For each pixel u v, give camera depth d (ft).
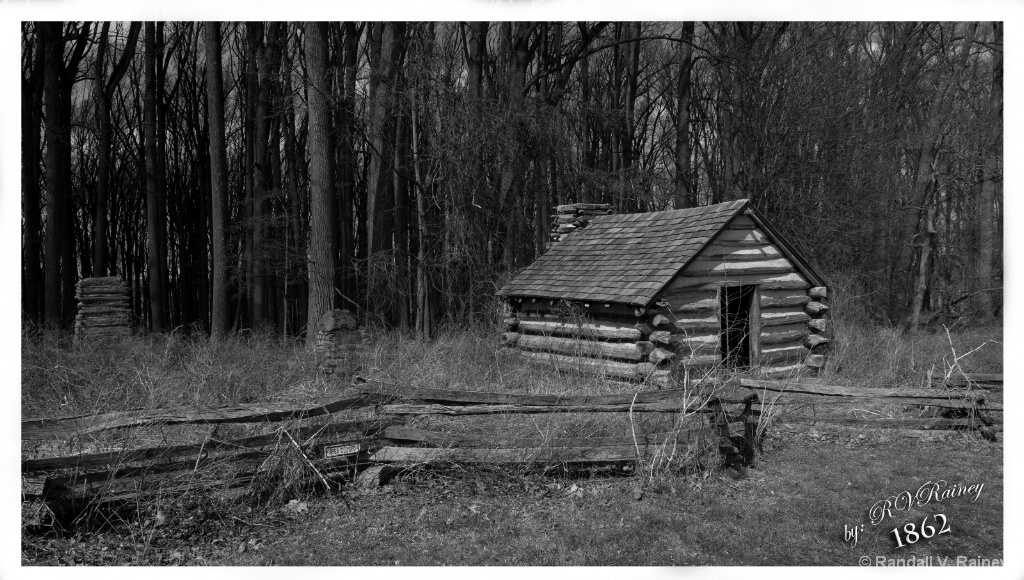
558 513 22.40
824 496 24.18
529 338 47.47
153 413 21.79
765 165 72.38
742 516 22.43
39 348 39.24
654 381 37.35
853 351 46.26
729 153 76.95
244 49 95.71
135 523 20.65
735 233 42.55
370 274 65.87
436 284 66.33
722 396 26.91
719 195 86.63
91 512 20.49
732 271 42.01
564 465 25.21
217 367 37.40
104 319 54.29
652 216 48.70
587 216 56.29
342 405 24.72
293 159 84.43
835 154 71.36
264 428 25.31
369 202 73.15
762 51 72.02
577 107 87.61
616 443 25.66
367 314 63.52
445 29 64.03
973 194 88.33
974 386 34.27
